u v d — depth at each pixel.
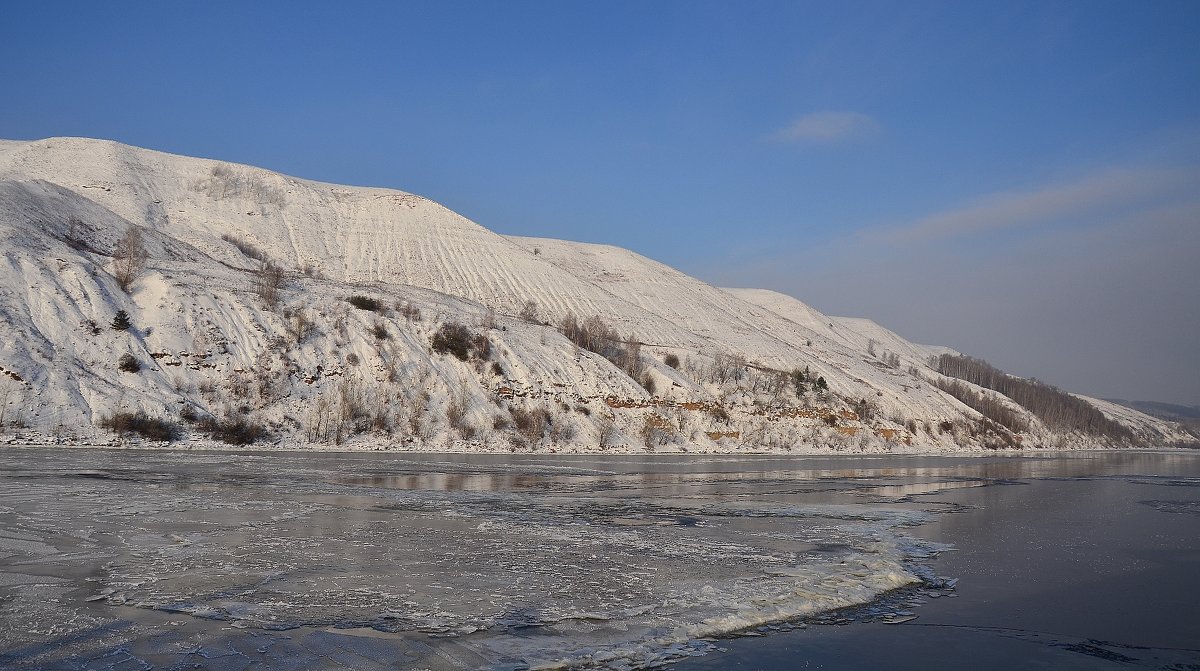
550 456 71.62
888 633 16.47
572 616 16.72
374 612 16.48
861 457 92.06
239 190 180.62
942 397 160.75
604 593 18.78
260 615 15.96
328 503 32.72
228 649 13.87
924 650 15.39
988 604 19.27
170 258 101.69
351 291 99.12
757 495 42.91
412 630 15.37
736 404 105.38
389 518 29.39
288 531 25.56
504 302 155.00
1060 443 175.25
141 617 15.53
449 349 85.19
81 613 15.64
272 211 174.62
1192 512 39.50
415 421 74.12
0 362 58.94
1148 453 157.25
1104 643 16.22
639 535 27.61
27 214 91.56
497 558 22.59
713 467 64.94
